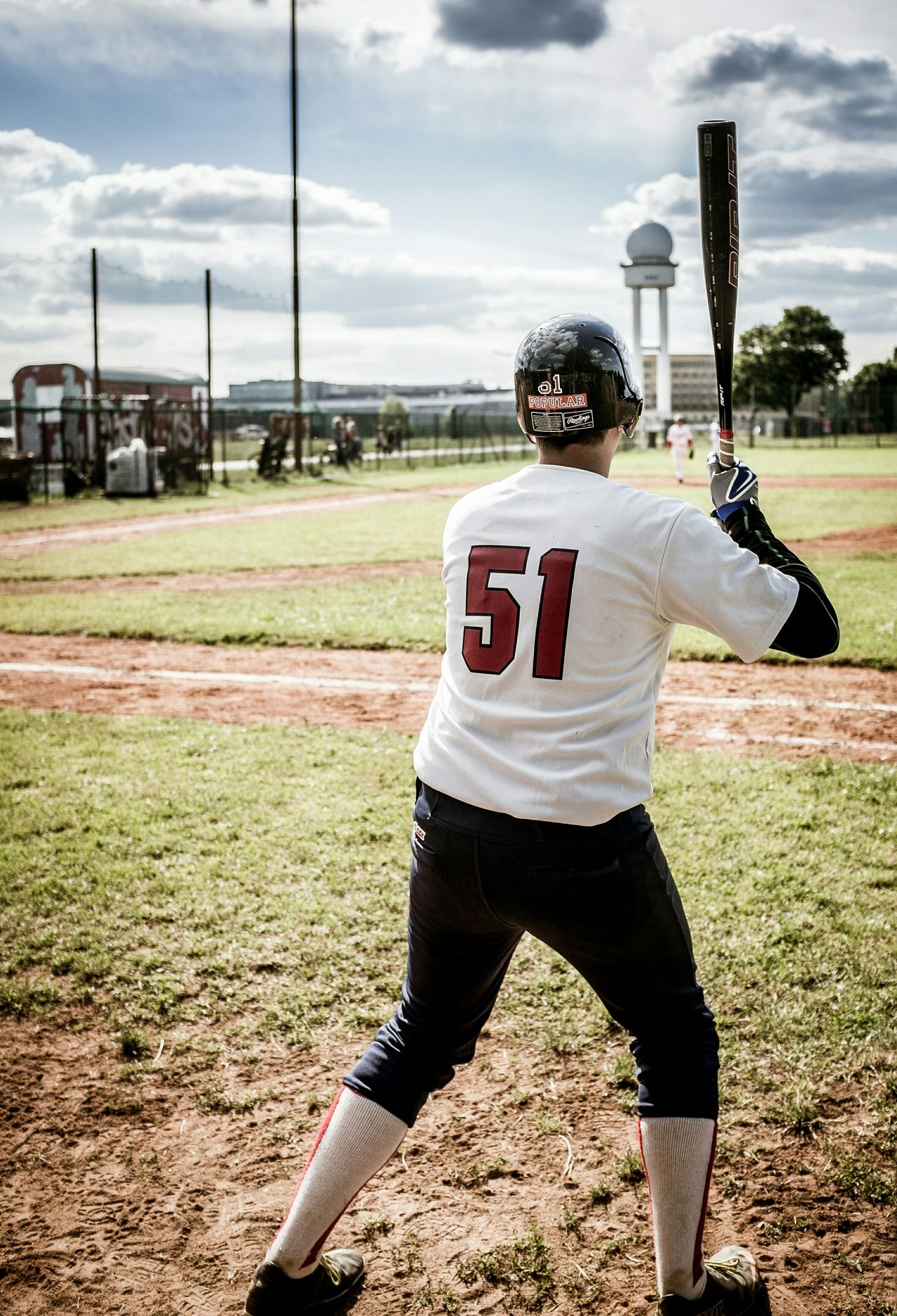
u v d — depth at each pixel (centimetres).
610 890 182
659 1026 193
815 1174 254
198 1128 279
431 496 2525
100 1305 222
